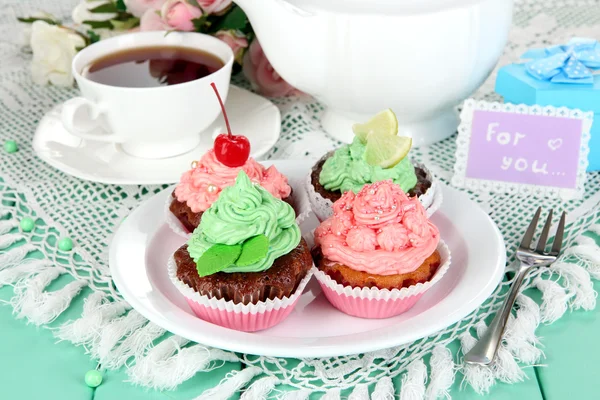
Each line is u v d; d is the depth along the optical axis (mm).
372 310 537
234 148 578
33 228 609
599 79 655
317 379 504
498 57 670
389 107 659
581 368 506
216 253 516
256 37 729
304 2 633
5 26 851
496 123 646
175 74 669
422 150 691
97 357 517
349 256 532
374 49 624
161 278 557
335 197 594
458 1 625
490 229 574
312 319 541
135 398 496
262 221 524
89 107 646
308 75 656
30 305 539
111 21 751
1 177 663
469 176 654
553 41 803
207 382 505
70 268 574
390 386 493
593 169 669
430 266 541
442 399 491
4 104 754
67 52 755
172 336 521
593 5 855
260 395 492
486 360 499
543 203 639
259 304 519
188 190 589
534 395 492
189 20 706
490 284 527
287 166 637
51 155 654
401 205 542
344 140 696
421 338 520
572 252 577
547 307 536
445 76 640
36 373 509
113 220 622
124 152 669
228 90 732
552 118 638
